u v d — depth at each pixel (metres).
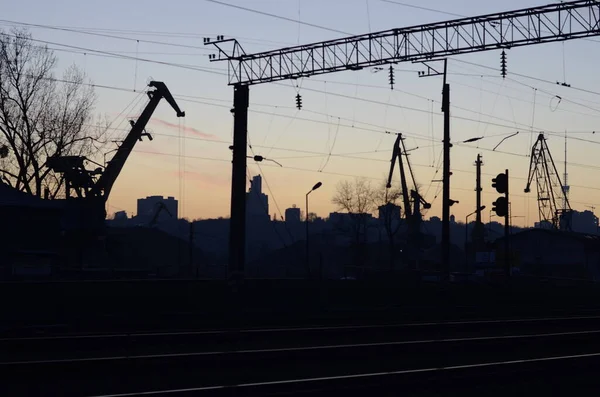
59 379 13.83
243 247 32.38
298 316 28.31
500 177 32.41
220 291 31.36
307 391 12.40
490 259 60.00
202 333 19.56
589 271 73.94
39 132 56.00
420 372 13.91
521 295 40.53
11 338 18.95
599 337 21.70
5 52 54.66
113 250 58.25
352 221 95.12
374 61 33.97
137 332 21.50
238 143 33.12
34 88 55.84
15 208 48.19
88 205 55.50
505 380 14.60
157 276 50.94
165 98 63.28
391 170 77.19
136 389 13.12
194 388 12.33
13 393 12.67
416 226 75.44
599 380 15.00
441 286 36.84
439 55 32.69
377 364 16.31
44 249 49.44
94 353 17.27
